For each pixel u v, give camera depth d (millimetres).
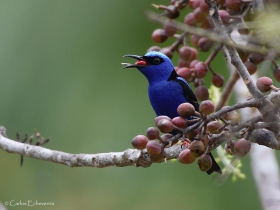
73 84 12250
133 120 12453
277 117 5492
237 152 5672
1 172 13594
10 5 11867
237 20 6969
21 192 13438
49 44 12055
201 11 7879
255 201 12102
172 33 8531
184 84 9773
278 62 7953
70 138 12211
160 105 9945
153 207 12555
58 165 13695
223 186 12453
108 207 12922
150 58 9875
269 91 6344
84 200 13242
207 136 5832
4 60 11656
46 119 11945
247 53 7465
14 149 8539
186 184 12688
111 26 12602
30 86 11820
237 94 10531
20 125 11805
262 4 5707
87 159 7730
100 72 12461
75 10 12414
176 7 8414
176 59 12617
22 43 11797
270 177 9133
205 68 8219
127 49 12664
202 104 5652
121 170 13320
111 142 12336
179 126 5852
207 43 7914
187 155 5930
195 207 12438
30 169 13695
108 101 12453
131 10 12672
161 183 12789
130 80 12664
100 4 12570
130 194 12992
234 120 5773
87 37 12445
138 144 6145
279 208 7125
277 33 4070
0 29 11742
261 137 5828
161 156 6105
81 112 12211
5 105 11625
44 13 12078
